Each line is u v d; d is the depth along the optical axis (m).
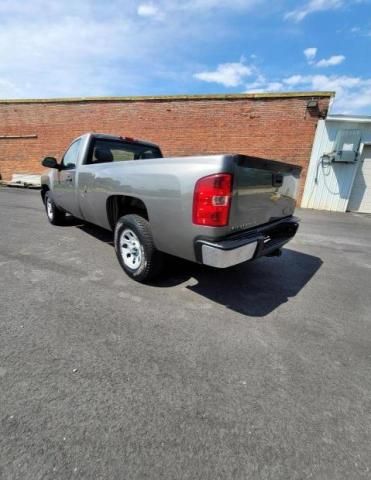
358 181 8.87
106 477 1.16
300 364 1.95
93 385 1.64
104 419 1.43
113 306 2.54
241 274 3.49
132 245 3.04
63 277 3.07
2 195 8.95
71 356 1.87
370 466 1.28
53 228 5.10
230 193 2.12
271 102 8.87
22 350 1.90
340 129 8.40
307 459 1.30
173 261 3.57
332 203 9.06
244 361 1.94
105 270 3.31
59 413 1.45
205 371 1.82
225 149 9.61
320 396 1.68
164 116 10.08
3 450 1.25
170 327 2.28
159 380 1.72
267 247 2.70
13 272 3.15
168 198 2.38
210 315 2.50
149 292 2.85
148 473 1.19
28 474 1.16
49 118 11.53
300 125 8.73
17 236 4.53
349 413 1.57
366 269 3.94
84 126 11.15
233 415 1.51
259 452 1.32
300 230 6.25
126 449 1.29
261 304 2.77
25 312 2.36
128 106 10.42
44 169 12.12
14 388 1.58
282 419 1.50
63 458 1.23
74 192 3.95
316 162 8.86
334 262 4.18
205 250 2.21
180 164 2.31
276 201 2.89
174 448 1.31
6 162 12.56
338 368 1.93
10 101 11.77
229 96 9.23
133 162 2.80
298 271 3.74
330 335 2.32
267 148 9.19
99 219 3.59
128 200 3.13
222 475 1.20
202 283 3.13
